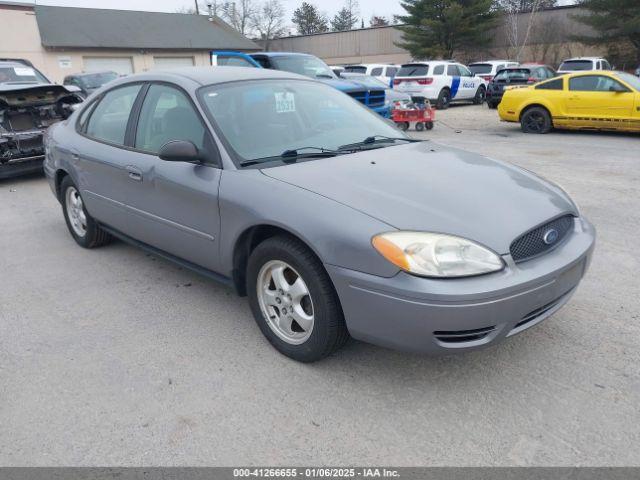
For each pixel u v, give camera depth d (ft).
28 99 27.02
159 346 10.82
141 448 7.98
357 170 10.17
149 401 9.06
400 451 7.81
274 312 10.36
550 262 8.86
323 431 8.26
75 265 15.44
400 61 141.08
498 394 9.04
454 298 7.85
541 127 41.11
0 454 7.91
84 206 15.79
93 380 9.69
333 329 9.23
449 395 9.05
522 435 8.06
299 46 161.79
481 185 9.84
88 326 11.73
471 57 126.31
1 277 14.69
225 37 128.16
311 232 8.86
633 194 21.63
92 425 8.50
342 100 13.82
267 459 7.73
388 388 9.28
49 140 17.35
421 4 122.93
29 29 95.40
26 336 11.35
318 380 9.55
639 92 36.17
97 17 114.42
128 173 12.91
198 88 11.81
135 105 13.35
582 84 38.78
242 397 9.12
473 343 8.31
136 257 15.99
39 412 8.84
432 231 8.29
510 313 8.23
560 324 11.25
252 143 11.09
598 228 17.47
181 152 10.52
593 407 8.63
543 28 114.21
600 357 10.02
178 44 116.98
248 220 9.86
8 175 26.53
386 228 8.36
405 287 8.01
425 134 42.24
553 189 10.71
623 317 11.50
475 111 61.77
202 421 8.54
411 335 8.25
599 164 28.02
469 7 118.62
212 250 11.08
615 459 7.55
